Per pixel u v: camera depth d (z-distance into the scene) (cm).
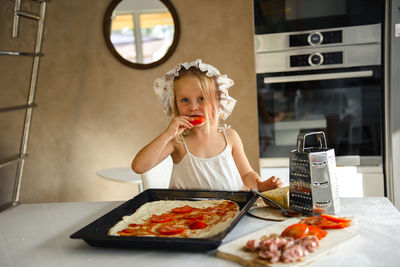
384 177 238
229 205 119
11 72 312
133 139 309
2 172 320
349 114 238
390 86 228
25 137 234
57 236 108
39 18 238
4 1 306
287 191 120
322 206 108
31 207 140
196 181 168
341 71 236
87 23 303
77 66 307
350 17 230
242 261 82
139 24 296
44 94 312
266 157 252
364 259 82
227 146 174
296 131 246
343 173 241
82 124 312
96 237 92
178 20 292
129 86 304
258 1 240
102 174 260
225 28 289
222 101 178
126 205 122
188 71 164
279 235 94
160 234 96
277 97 246
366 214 112
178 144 172
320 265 80
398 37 224
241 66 290
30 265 89
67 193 320
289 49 240
